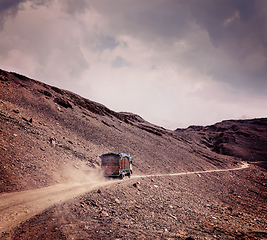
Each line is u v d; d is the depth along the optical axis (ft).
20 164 53.88
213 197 116.88
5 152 54.95
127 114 555.28
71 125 145.69
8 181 44.19
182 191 102.47
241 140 625.82
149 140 259.60
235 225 59.00
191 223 51.47
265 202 135.44
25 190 44.06
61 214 32.24
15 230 24.61
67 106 184.34
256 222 73.82
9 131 70.74
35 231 24.94
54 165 66.08
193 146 410.31
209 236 39.50
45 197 40.81
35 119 112.27
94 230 28.22
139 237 28.63
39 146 73.31
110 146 149.28
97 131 168.35
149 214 48.85
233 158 451.53
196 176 170.09
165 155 211.20
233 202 115.65
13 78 164.86
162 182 105.09
